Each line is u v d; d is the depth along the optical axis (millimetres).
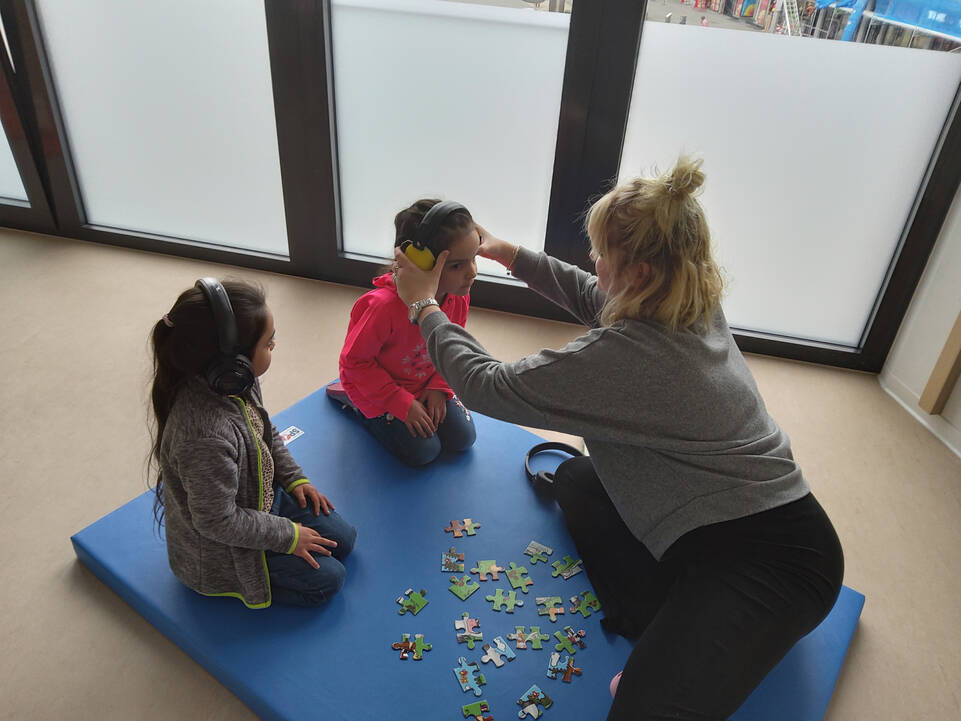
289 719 1110
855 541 1655
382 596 1329
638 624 1281
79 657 1251
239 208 2689
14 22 2424
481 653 1234
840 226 2197
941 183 2012
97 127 2648
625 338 1017
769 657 1007
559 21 2078
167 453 1111
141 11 2375
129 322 2326
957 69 1905
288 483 1387
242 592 1247
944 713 1269
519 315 2559
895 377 2242
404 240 1393
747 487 1026
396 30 2205
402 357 1606
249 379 1069
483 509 1554
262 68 2375
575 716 1144
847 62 1955
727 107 2092
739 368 1092
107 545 1395
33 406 1897
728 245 2312
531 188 2381
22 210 2848
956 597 1519
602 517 1396
